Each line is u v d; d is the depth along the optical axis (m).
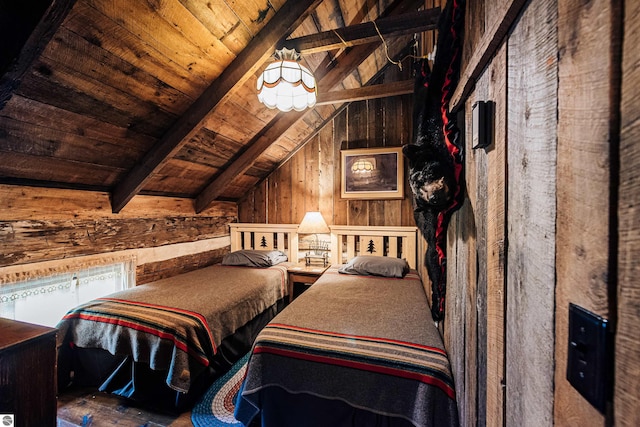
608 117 0.34
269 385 1.40
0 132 1.47
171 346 1.70
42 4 1.06
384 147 3.33
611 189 0.33
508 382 0.64
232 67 1.89
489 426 0.77
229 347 2.21
